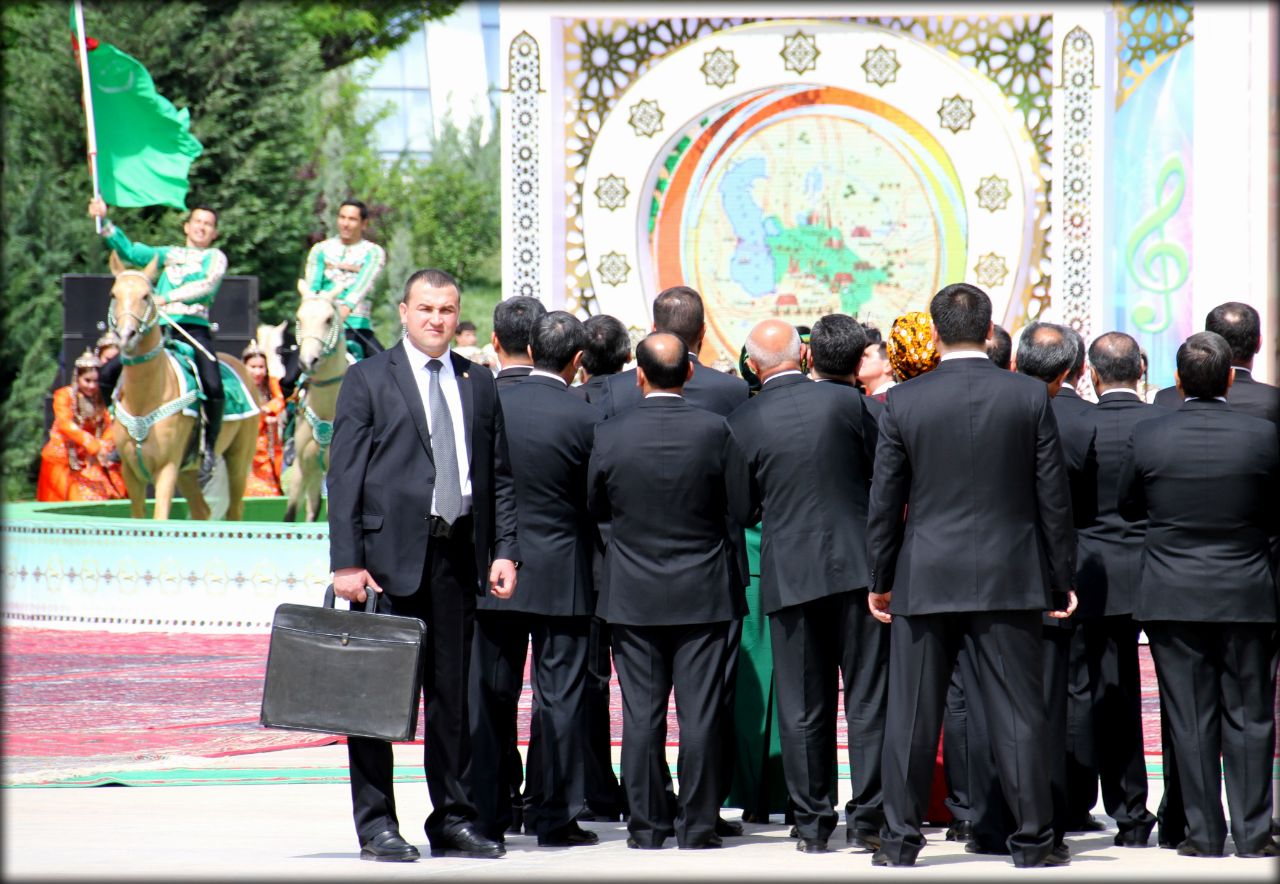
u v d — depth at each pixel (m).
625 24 36.69
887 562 13.27
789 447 13.90
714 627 13.91
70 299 45.28
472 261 106.56
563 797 14.03
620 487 13.87
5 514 32.66
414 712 12.71
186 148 35.06
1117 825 14.30
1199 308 32.97
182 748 19.16
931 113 36.56
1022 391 12.98
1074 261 35.16
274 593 29.97
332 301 32.84
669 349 14.00
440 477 13.30
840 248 36.88
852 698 13.91
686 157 36.94
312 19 91.06
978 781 13.57
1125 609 14.17
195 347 33.22
